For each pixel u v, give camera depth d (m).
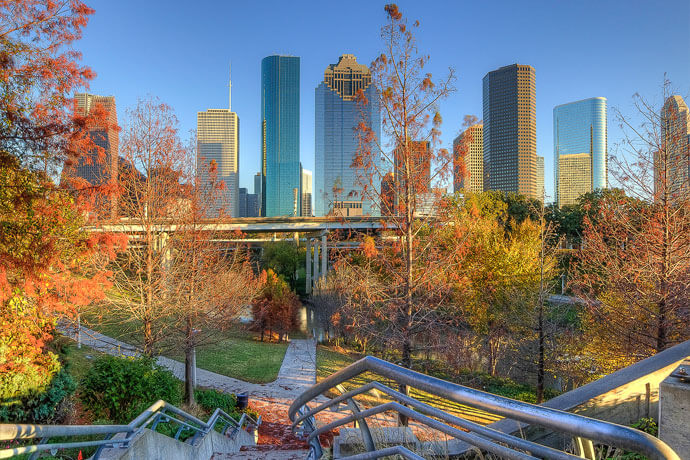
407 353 12.68
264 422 17.98
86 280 10.45
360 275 13.70
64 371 10.53
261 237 68.75
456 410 13.67
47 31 8.93
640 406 4.98
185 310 15.88
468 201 24.67
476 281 23.03
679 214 12.29
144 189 16.17
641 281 12.44
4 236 8.82
